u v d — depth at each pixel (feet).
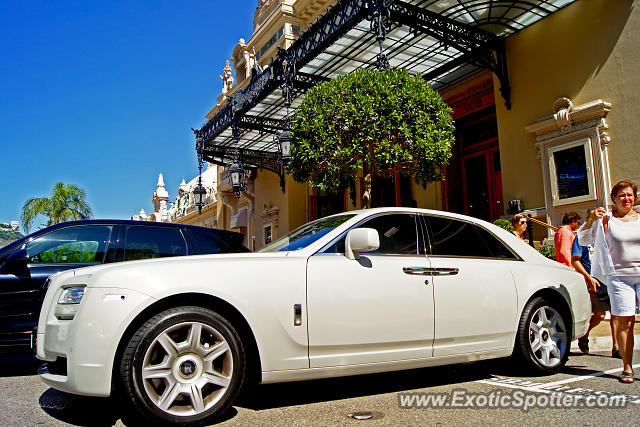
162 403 9.81
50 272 17.83
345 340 11.55
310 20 58.13
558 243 19.26
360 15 31.07
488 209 42.70
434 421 10.44
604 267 13.85
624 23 29.27
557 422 10.28
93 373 9.55
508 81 35.99
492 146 42.75
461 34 34.17
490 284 13.88
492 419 10.54
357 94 27.91
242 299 10.73
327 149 28.35
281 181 59.41
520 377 14.70
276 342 10.92
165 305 10.43
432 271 13.02
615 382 13.76
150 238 19.80
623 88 29.01
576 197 30.37
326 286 11.59
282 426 10.16
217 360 10.77
